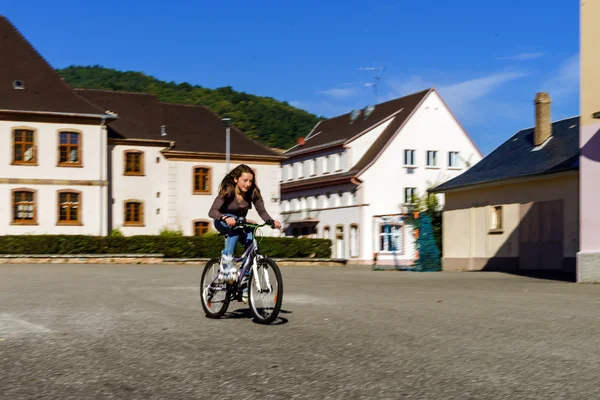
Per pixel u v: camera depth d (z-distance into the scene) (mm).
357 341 7402
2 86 45719
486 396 5004
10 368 5980
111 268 29750
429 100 61625
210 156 52688
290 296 13477
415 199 43312
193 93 108438
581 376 5652
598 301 12508
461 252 35500
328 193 64188
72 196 46000
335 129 70125
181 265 37656
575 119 32688
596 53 18453
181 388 5262
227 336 7750
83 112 46000
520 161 32812
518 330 8305
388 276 25188
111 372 5820
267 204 54312
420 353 6695
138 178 50844
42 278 20203
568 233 28094
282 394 5074
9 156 44625
